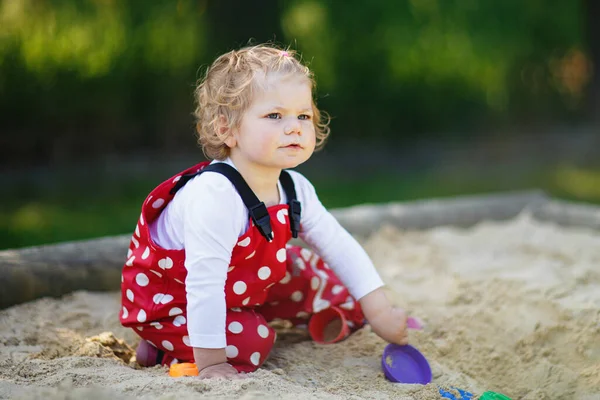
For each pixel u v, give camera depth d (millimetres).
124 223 6770
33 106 9609
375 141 12062
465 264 4391
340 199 8219
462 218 5574
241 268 2885
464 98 12875
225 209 2748
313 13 11594
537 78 13633
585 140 12586
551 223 5676
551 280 3875
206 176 2828
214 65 3014
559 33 13539
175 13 10461
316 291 3318
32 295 3750
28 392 2268
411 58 12297
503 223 5617
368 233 5102
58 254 3949
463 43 12297
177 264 2854
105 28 10258
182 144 10547
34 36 9781
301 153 2818
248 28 10531
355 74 11797
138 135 10383
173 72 10414
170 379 2498
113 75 10070
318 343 3295
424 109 12469
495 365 3246
